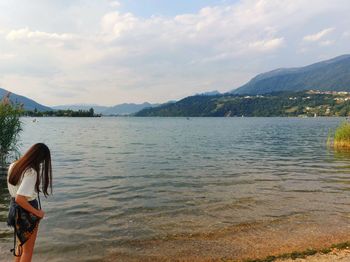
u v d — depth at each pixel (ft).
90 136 184.44
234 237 31.01
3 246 28.02
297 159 87.76
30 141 138.51
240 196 46.16
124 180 57.98
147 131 248.93
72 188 51.24
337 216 37.22
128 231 32.27
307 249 28.25
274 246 29.07
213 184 54.70
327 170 69.46
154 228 33.17
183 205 41.42
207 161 83.76
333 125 352.08
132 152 104.78
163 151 108.17
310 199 44.57
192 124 432.66
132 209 39.60
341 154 97.66
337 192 48.80
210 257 26.81
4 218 35.27
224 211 38.88
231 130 266.77
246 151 108.78
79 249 28.04
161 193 47.98
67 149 113.19
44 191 21.59
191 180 58.08
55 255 26.86
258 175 63.41
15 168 20.07
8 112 68.59
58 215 37.01
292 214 37.81
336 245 29.07
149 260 26.22
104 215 37.17
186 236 31.12
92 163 79.46
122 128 300.61
